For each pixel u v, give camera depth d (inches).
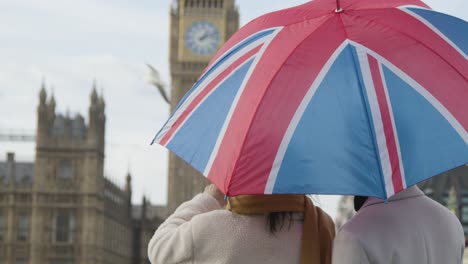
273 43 211.2
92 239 3887.8
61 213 3907.5
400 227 204.4
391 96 195.3
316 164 189.9
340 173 188.9
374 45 203.3
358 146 190.4
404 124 192.2
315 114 194.5
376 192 187.0
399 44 203.6
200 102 213.5
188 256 207.2
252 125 196.4
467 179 1877.5
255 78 205.0
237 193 191.2
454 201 1952.5
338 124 192.7
